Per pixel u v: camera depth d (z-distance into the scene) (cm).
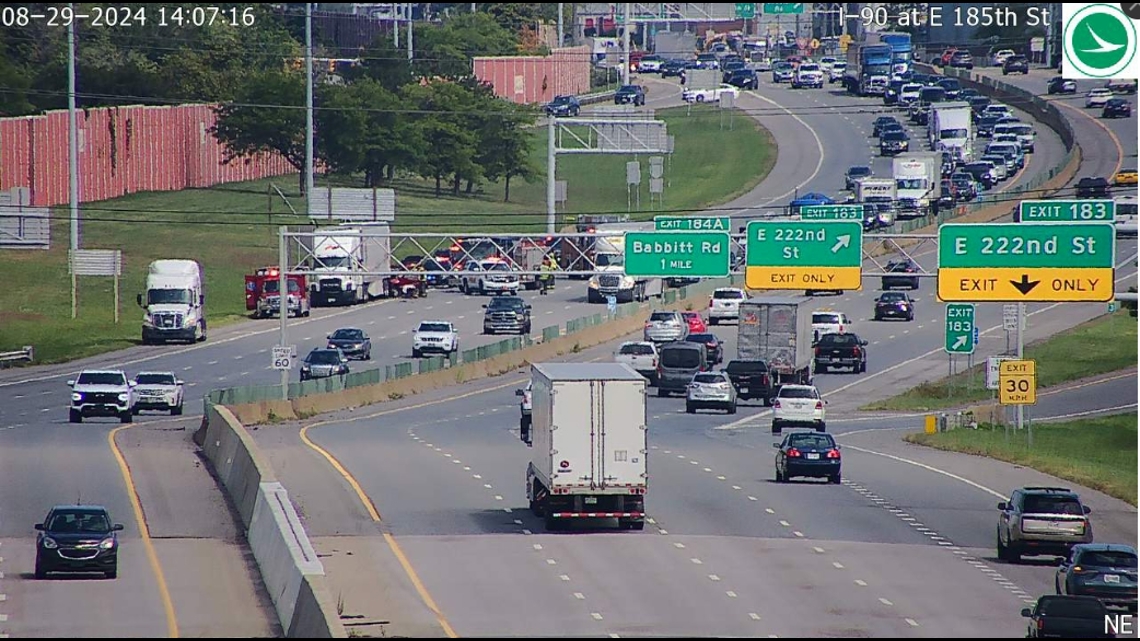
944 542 12938
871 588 10894
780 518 13862
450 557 11762
